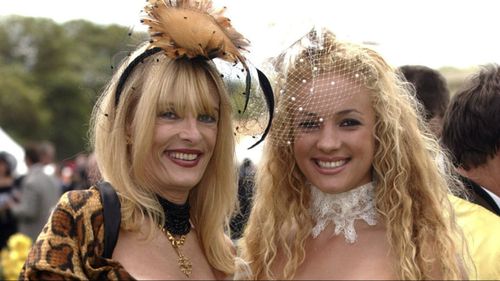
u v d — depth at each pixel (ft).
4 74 124.47
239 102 9.84
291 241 10.18
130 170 9.49
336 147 9.47
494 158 11.25
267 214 10.40
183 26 9.32
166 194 9.59
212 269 10.05
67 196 8.90
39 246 8.59
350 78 9.54
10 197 29.19
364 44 9.87
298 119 9.66
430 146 10.25
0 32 133.69
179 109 9.29
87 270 8.64
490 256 9.91
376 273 9.18
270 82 9.89
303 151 9.71
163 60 9.36
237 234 11.50
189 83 9.29
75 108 127.75
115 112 9.50
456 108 11.54
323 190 9.71
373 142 9.67
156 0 9.45
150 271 9.04
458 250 9.45
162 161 9.41
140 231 9.26
